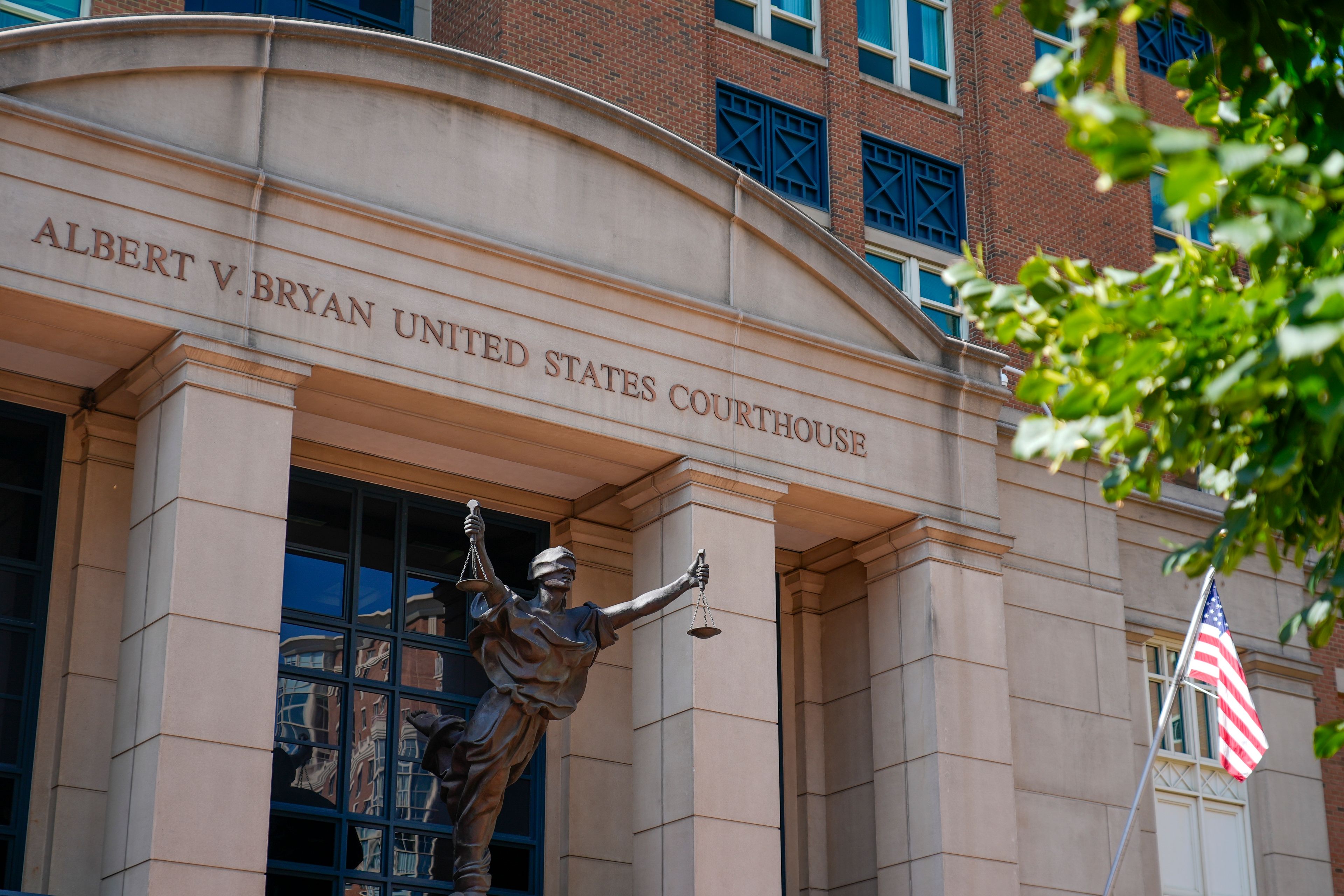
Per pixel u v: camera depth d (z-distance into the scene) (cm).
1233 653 1888
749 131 2388
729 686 1783
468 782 1650
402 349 1673
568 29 2188
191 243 1585
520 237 1786
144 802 1448
